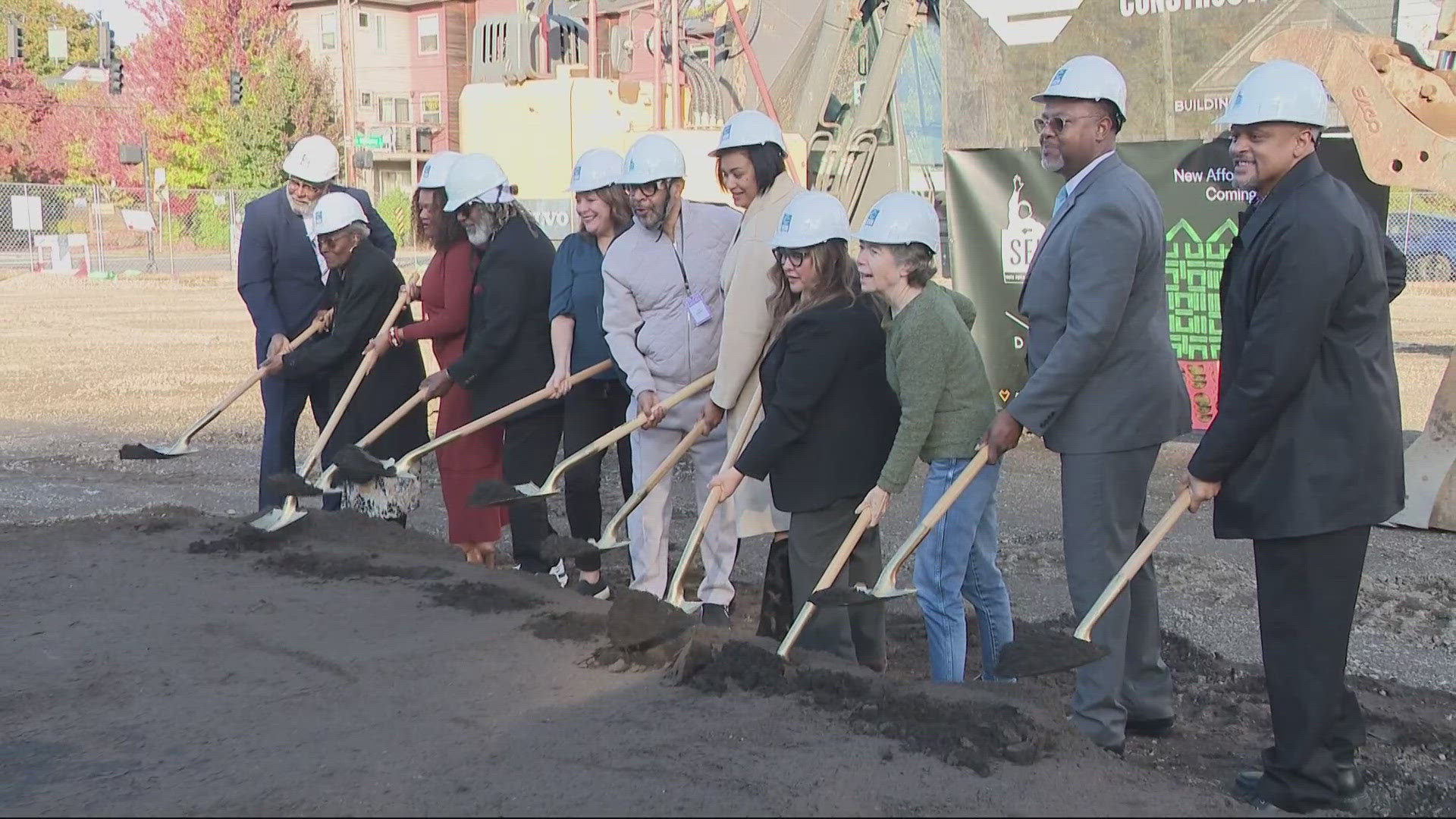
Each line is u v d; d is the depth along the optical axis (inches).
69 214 1567.4
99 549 236.4
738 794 125.5
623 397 229.3
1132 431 149.5
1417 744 163.0
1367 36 275.6
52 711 155.8
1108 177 148.0
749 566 262.2
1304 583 138.1
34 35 2346.2
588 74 460.8
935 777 129.6
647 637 168.7
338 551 230.5
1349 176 290.8
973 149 348.5
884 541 278.4
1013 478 338.6
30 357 623.8
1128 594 152.5
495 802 124.9
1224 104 306.2
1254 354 134.1
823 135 481.4
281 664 171.0
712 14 479.8
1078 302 145.6
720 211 212.2
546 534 225.0
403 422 248.8
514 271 218.2
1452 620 216.5
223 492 325.7
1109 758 137.5
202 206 1510.8
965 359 165.6
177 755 140.6
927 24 495.8
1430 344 629.9
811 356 167.6
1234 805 128.4
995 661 174.6
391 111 1632.6
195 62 1526.8
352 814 123.2
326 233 240.8
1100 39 323.0
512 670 166.1
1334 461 135.3
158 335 729.6
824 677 156.3
